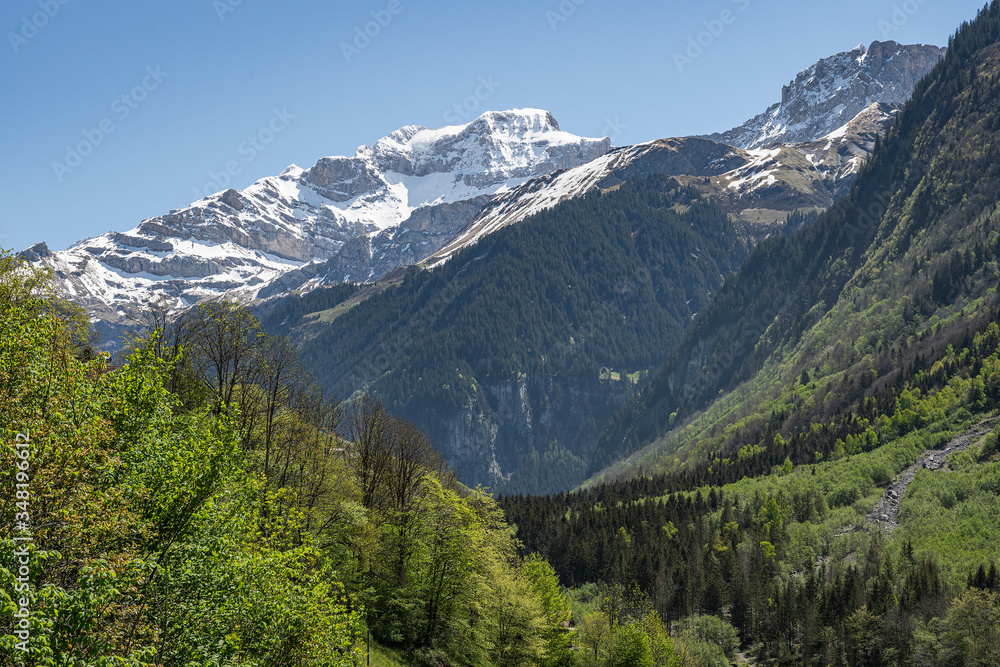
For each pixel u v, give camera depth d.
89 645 22.69
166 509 27.88
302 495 52.94
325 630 32.12
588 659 85.94
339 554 53.16
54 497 23.88
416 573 61.75
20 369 25.56
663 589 141.12
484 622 65.94
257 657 30.36
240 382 52.38
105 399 29.55
